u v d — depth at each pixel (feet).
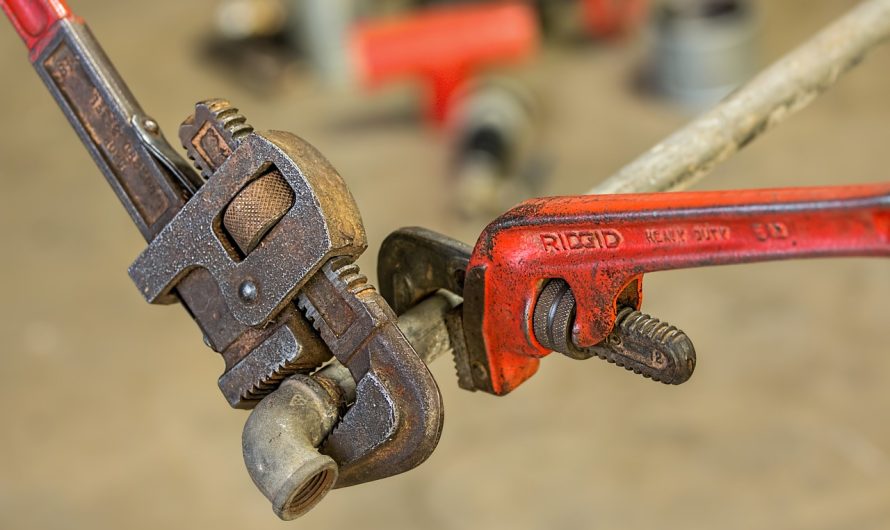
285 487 2.41
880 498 8.63
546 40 14.38
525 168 12.35
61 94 2.91
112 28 15.46
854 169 11.75
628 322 2.49
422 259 2.91
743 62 12.96
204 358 10.62
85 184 12.89
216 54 14.75
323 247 2.48
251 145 2.53
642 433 9.42
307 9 13.99
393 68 12.51
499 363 2.82
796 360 9.84
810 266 10.67
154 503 9.30
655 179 3.22
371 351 2.50
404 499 9.14
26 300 11.42
